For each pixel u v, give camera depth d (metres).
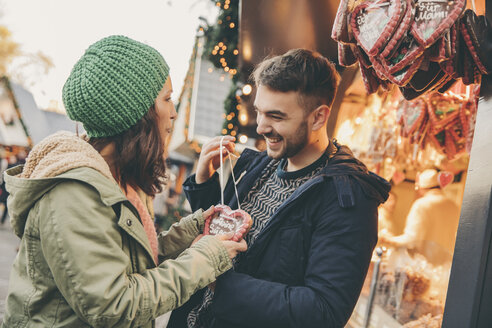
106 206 1.11
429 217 3.17
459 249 1.17
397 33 1.15
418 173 3.40
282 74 1.29
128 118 1.22
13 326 1.14
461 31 1.17
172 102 1.39
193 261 1.18
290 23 2.57
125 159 1.25
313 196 1.32
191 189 1.74
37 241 1.12
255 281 1.26
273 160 1.63
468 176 1.19
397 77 1.24
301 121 1.33
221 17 4.96
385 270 3.21
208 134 7.73
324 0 2.18
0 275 5.35
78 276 1.03
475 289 1.08
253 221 1.52
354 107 3.45
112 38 1.24
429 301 2.92
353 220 1.23
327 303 1.17
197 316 1.51
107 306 1.04
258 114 1.39
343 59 1.54
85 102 1.18
